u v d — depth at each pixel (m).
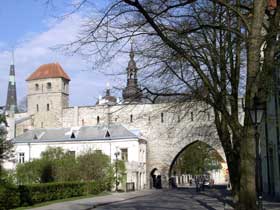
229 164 18.42
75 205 33.19
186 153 84.62
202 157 83.25
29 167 56.94
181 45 15.00
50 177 56.53
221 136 18.97
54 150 67.44
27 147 85.06
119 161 63.66
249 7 14.12
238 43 17.22
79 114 91.50
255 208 12.61
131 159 78.69
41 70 96.25
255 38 12.32
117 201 39.38
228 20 16.36
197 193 52.97
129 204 34.19
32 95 96.12
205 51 17.36
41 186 36.59
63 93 94.62
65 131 85.56
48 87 94.69
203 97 16.11
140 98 15.60
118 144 79.56
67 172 56.84
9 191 29.69
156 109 21.31
